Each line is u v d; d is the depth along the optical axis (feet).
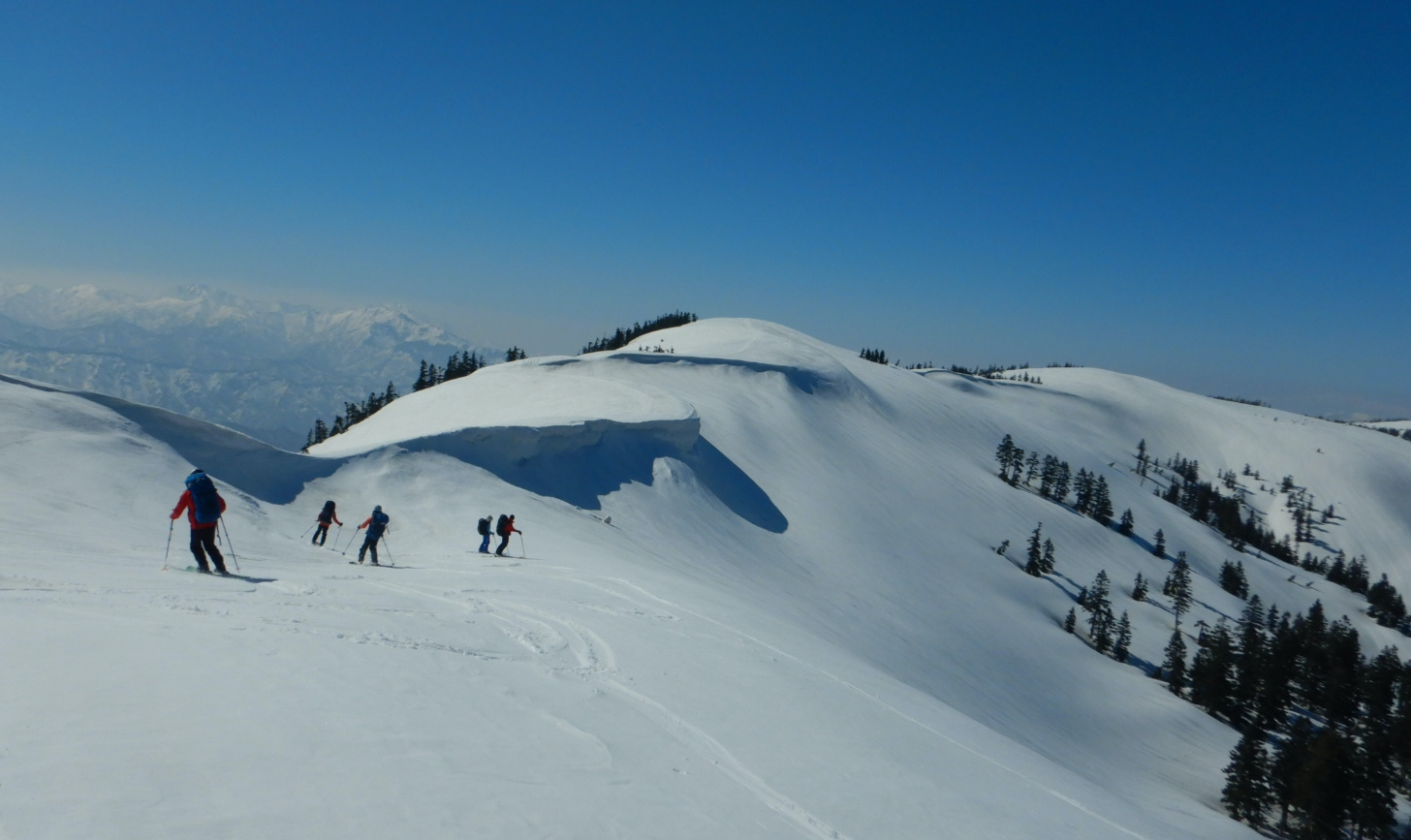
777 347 513.86
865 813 29.66
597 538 122.42
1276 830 195.52
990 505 424.87
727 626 63.87
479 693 30.91
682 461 210.59
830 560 216.54
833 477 307.78
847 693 51.11
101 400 93.56
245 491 98.48
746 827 24.86
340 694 26.43
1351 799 205.98
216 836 16.16
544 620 51.03
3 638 25.72
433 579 64.28
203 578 49.24
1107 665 286.87
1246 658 300.61
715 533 180.75
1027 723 168.55
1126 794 148.87
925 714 54.60
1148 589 445.78
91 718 20.47
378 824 18.33
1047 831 34.45
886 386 597.52
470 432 138.21
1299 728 243.81
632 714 33.91
